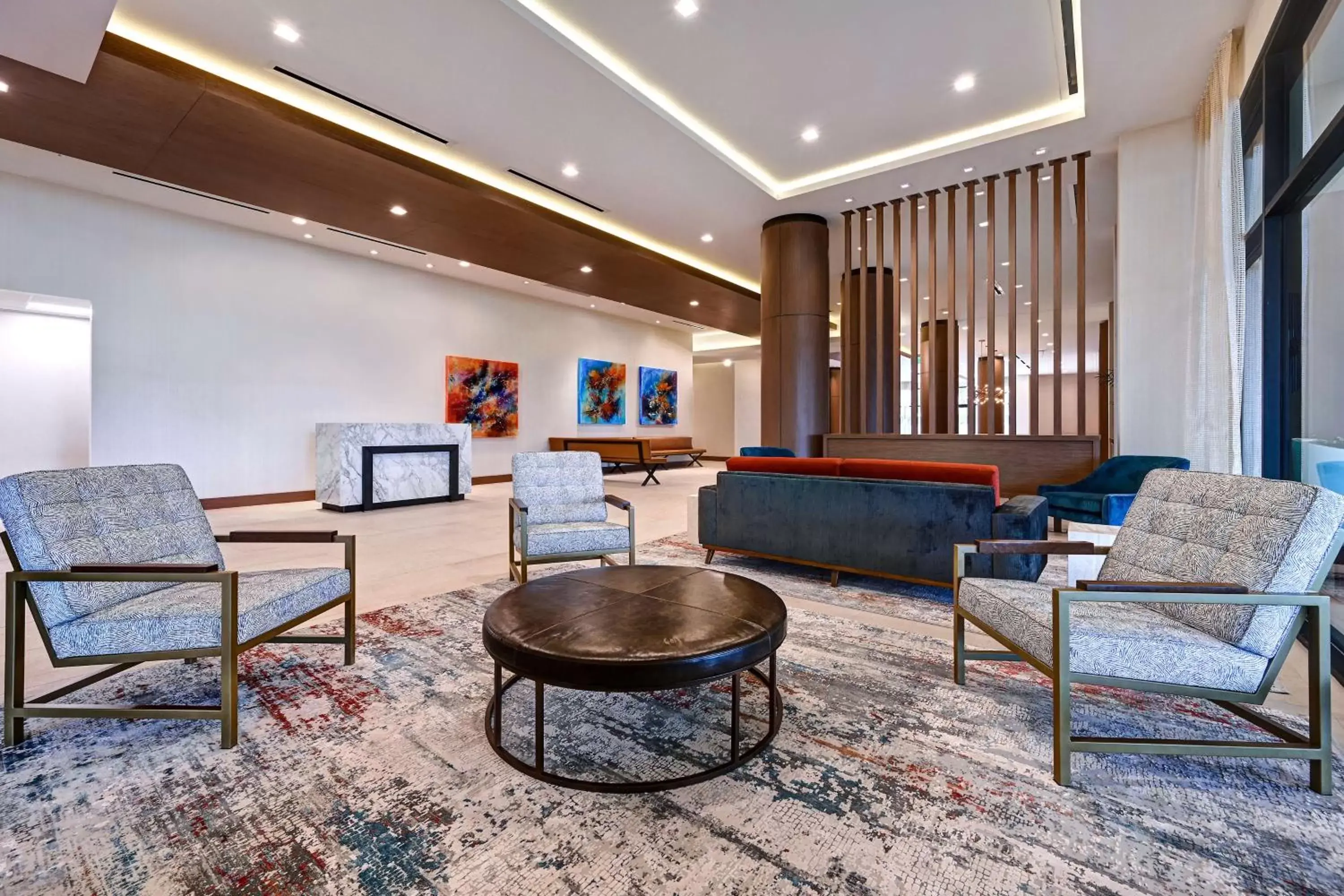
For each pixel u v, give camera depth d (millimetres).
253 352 7219
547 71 4039
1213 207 3762
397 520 6254
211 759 1717
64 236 5844
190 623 1805
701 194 6113
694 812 1475
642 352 13141
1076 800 1518
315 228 7109
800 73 4234
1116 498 3936
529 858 1312
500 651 1640
